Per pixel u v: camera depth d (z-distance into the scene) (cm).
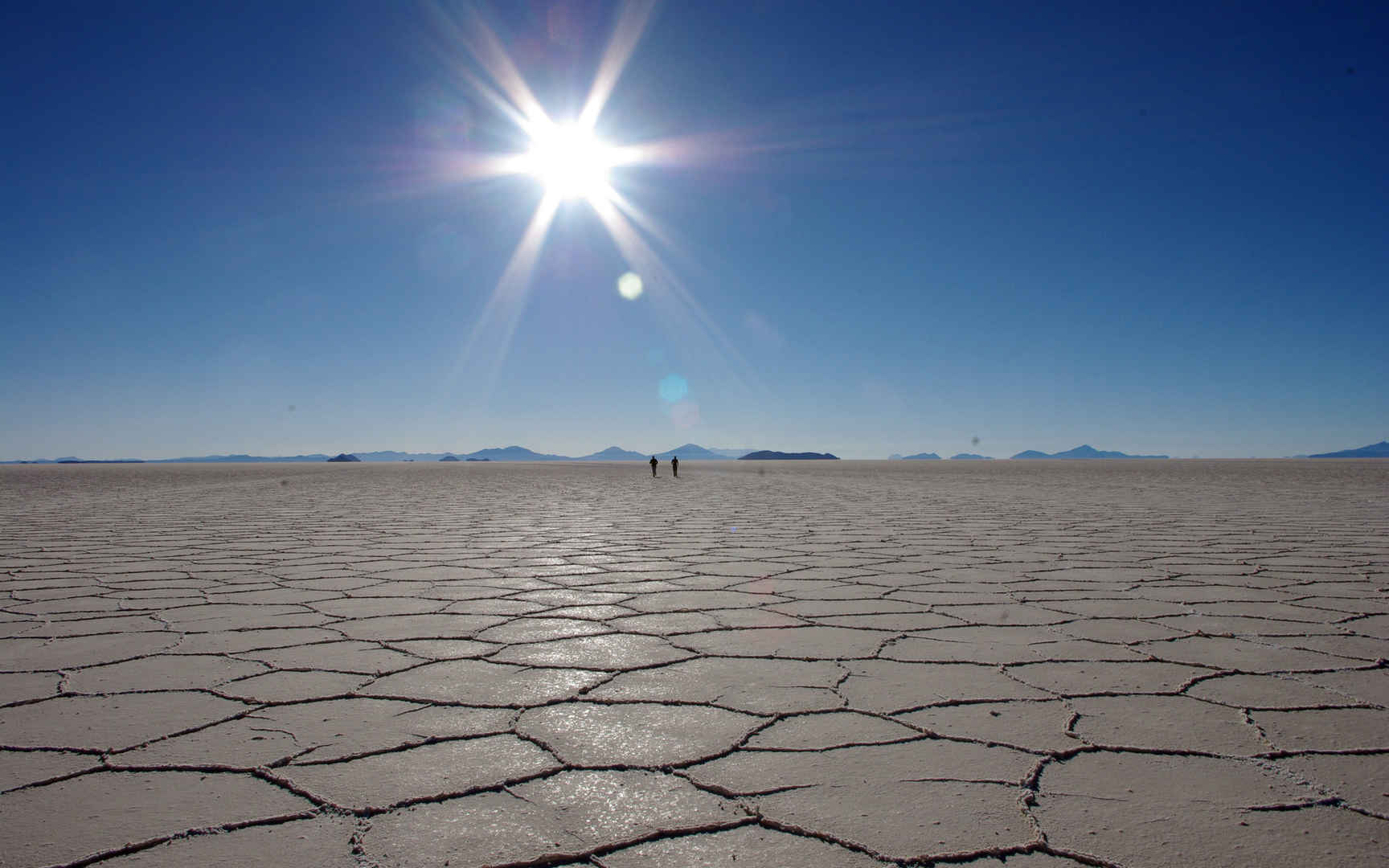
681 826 160
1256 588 452
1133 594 432
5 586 468
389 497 1485
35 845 154
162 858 149
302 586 464
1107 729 218
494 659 296
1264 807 169
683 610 389
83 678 271
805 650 309
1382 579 482
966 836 156
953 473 3247
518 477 3058
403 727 221
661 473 3416
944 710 235
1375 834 156
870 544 674
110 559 593
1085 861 146
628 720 226
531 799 174
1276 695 249
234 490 1808
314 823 162
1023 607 396
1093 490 1677
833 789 178
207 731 218
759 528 829
